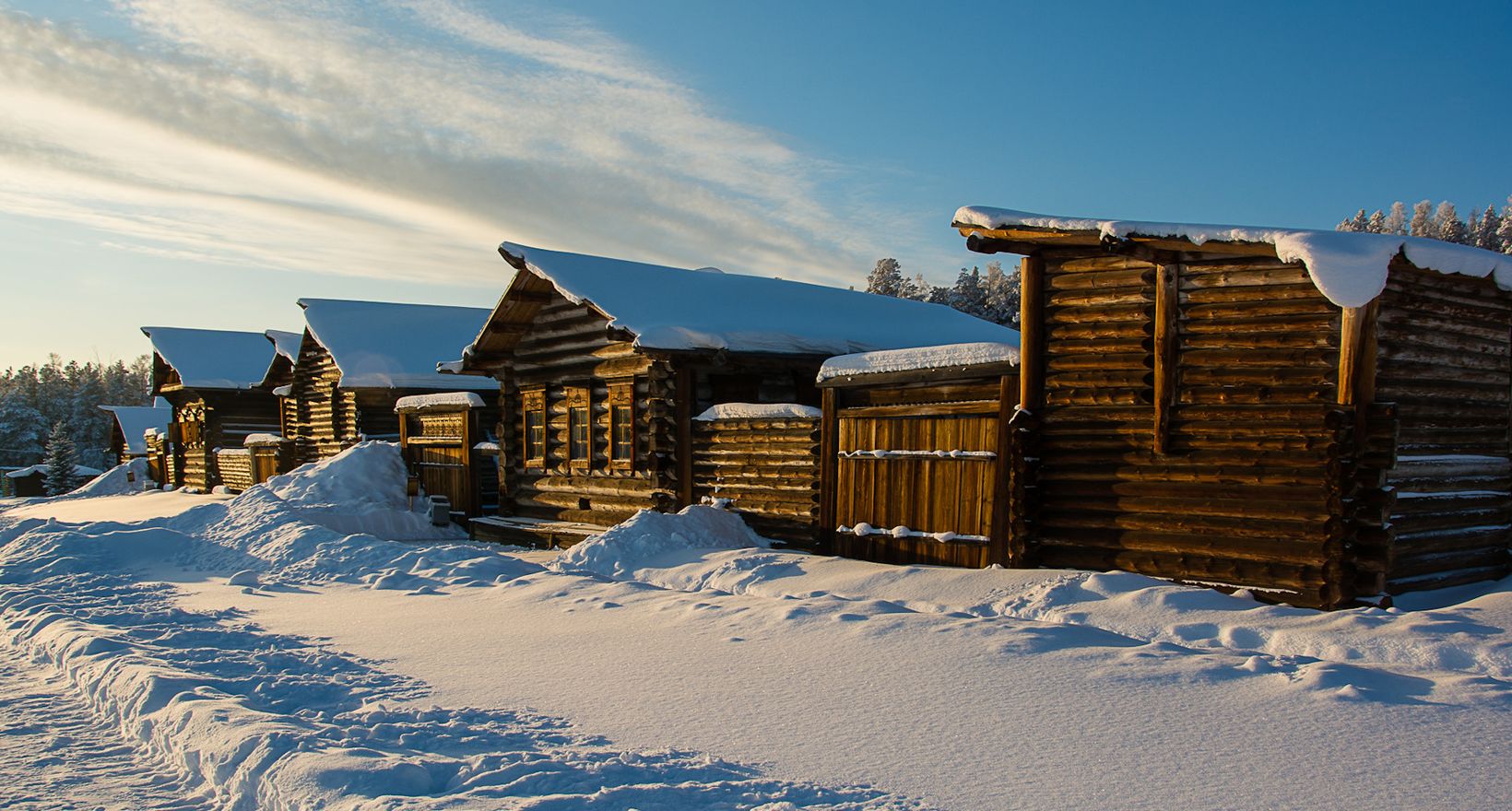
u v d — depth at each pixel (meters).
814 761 4.60
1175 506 9.15
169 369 38.44
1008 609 8.39
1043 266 10.09
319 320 26.91
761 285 17.86
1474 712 5.02
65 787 4.55
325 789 4.06
